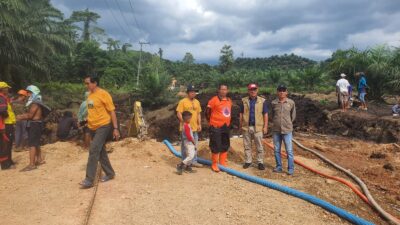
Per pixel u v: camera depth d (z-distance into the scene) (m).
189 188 6.89
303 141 11.52
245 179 7.57
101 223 5.42
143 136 10.57
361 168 8.80
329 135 14.03
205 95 22.09
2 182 7.21
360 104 18.44
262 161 8.34
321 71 33.81
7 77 24.81
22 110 14.53
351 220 5.82
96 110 6.79
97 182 7.08
